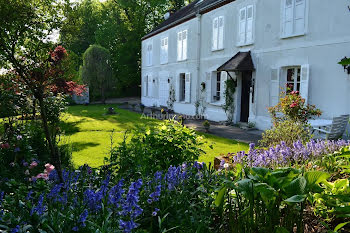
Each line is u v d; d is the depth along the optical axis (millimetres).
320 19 8305
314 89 8633
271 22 10039
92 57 23453
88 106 22188
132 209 2145
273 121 8516
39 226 2201
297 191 2182
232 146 8031
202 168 3248
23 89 4930
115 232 2076
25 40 3707
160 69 19656
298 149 3910
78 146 8023
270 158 3582
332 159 3664
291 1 9156
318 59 8445
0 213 2275
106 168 3752
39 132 5742
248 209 2316
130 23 30266
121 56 29609
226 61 12617
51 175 3395
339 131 7062
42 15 3721
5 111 5297
